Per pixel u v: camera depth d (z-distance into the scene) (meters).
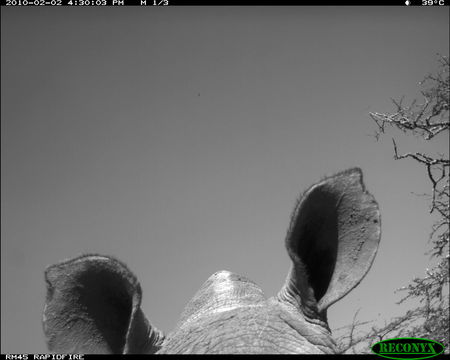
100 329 2.37
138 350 2.36
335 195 2.31
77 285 2.37
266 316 2.30
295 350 2.20
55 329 2.36
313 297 2.31
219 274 2.52
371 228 2.29
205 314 2.40
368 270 2.28
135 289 2.33
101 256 2.37
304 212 2.30
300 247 2.33
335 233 2.32
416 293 3.56
